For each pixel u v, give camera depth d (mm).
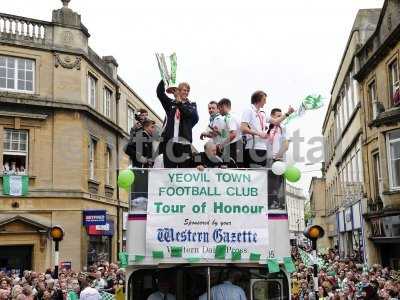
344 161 33406
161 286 6531
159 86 7582
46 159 23359
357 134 25812
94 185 25922
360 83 24453
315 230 7258
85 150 24625
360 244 25609
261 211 6570
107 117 28172
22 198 22625
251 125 7371
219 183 6598
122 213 30672
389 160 21172
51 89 23594
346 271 17078
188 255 6430
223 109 7570
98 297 11734
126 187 6641
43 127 23406
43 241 22688
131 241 6531
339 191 37375
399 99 20438
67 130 23812
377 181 22906
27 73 23312
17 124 22750
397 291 12586
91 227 24688
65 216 23422
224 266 6500
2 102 22344
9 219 21953
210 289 6445
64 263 21938
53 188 23312
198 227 6496
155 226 6496
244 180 6625
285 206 6617
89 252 25047
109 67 29312
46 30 23766
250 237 6484
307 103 7602
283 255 6500
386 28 21141
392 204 20766
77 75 24219
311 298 13352
